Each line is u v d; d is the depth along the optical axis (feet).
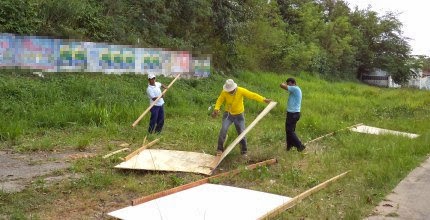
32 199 18.54
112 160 24.98
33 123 34.12
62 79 43.78
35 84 40.42
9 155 26.50
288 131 29.17
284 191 20.77
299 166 25.70
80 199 18.88
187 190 20.01
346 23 138.10
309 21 121.19
